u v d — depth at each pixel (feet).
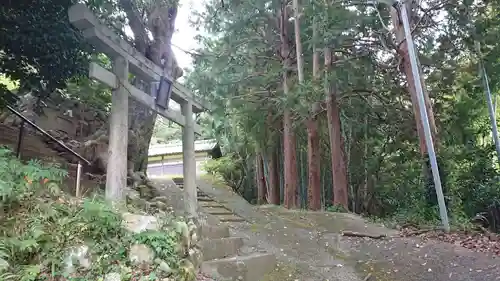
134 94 17.34
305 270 19.21
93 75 14.44
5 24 21.65
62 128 33.27
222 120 45.68
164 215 15.48
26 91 27.94
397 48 35.70
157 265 11.88
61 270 10.10
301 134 49.39
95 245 11.16
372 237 25.27
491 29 36.37
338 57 43.57
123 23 28.17
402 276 18.65
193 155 23.43
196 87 41.86
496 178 38.40
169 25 30.50
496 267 18.40
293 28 44.88
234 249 19.38
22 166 11.92
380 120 47.96
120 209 13.84
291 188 42.91
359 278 18.54
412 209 31.50
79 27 14.51
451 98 45.09
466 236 24.43
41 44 22.67
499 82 40.88
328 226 29.12
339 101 44.70
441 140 40.01
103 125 33.14
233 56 43.70
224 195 40.52
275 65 43.55
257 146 51.26
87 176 25.39
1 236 9.81
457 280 17.62
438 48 40.65
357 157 52.47
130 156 30.73
